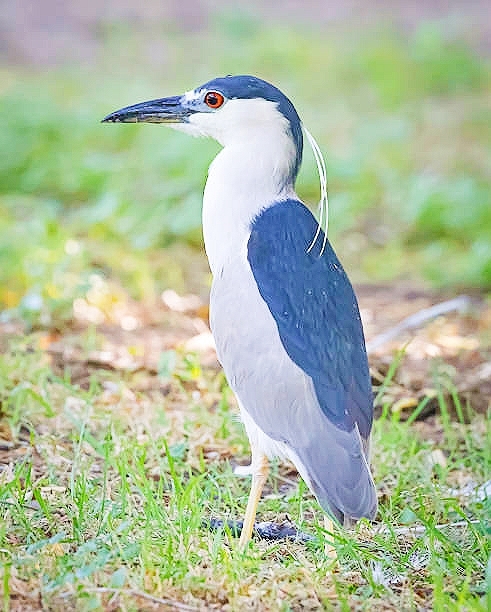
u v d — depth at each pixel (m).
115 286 14.99
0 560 7.94
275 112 9.10
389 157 22.23
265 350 8.38
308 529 8.98
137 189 18.77
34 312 13.29
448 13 35.38
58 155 19.70
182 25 33.09
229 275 8.76
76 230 16.86
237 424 10.86
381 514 9.25
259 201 9.03
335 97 27.45
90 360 12.36
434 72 28.73
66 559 7.93
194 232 17.42
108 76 27.80
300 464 8.14
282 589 7.81
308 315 8.39
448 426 10.90
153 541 8.23
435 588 7.65
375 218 19.64
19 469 9.00
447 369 12.73
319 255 8.77
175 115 9.41
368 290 16.48
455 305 13.80
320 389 8.17
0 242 14.67
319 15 34.88
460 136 24.69
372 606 7.75
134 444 10.00
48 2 32.41
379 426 10.69
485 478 10.04
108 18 32.34
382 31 32.50
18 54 29.12
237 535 8.86
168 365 11.67
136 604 7.51
